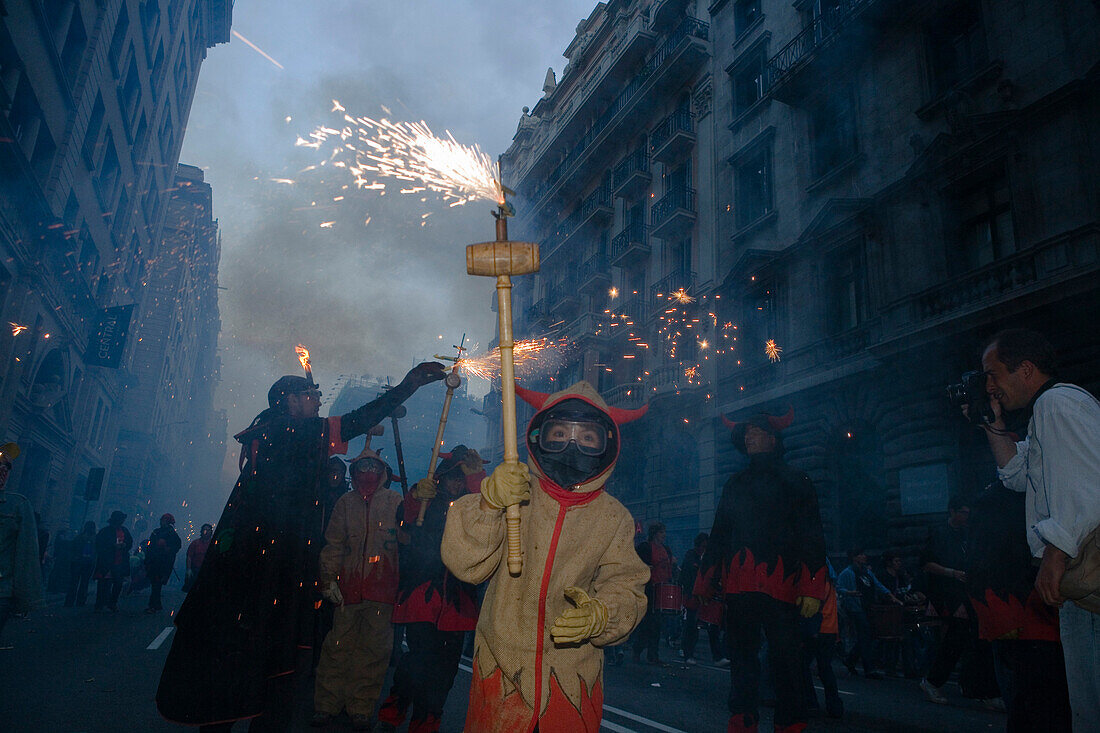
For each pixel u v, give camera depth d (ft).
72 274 61.93
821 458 46.42
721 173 64.28
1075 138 34.19
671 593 28.58
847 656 28.91
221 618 7.41
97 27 57.62
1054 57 36.40
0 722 11.69
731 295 59.41
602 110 92.68
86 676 17.03
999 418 7.89
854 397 44.50
